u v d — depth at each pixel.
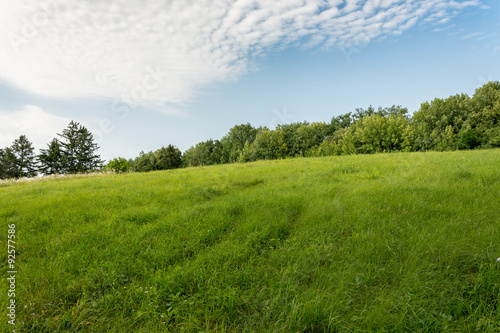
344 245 3.60
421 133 45.50
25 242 4.11
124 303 2.55
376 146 50.16
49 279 2.96
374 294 2.62
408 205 4.91
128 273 3.18
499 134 36.78
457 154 15.61
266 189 7.47
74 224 5.01
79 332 2.25
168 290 2.77
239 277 2.94
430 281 2.64
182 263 3.34
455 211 4.38
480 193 5.25
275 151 64.31
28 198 8.30
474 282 2.64
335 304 2.39
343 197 5.93
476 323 2.11
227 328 2.32
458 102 47.59
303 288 2.76
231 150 75.00
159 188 8.66
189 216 5.05
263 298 2.63
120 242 3.92
